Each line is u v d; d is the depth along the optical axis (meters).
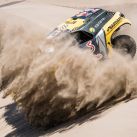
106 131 13.05
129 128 12.40
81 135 14.08
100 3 83.94
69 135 15.23
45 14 70.50
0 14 79.69
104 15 21.78
